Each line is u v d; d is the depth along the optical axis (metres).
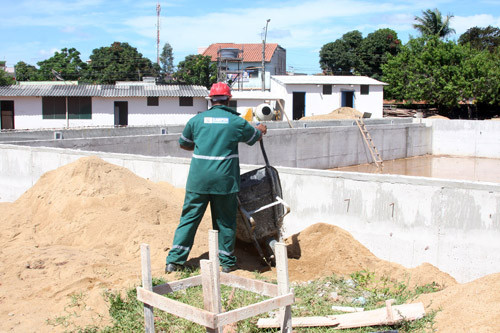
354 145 23.28
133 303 4.55
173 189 8.09
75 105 33.88
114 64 47.28
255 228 6.09
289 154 19.22
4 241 6.46
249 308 3.37
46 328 4.21
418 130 27.84
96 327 4.19
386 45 53.06
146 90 35.66
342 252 5.98
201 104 35.69
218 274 3.33
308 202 6.74
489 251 5.33
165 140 14.16
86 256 5.70
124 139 13.02
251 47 55.22
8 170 10.10
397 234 5.98
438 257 5.69
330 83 39.81
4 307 4.61
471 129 27.64
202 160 5.23
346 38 54.59
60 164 9.26
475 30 61.62
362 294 5.06
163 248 5.85
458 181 5.53
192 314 3.32
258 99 35.16
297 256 6.16
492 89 38.66
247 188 6.11
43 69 47.16
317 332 4.19
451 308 4.25
